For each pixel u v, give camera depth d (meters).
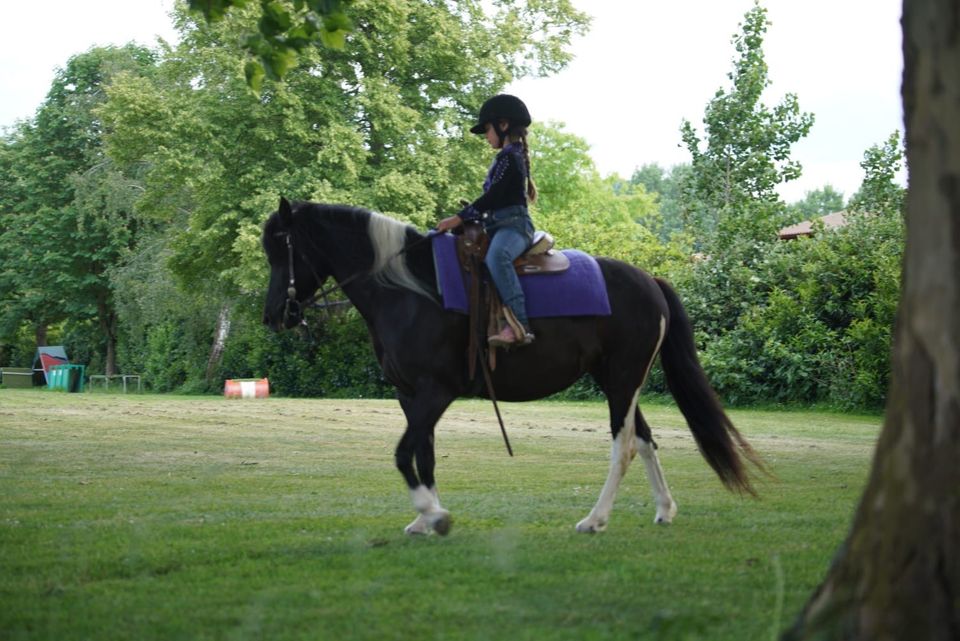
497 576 5.26
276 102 31.61
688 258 29.77
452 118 33.97
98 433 16.33
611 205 65.06
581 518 7.37
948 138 3.03
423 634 4.13
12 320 51.78
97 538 6.50
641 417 7.20
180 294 38.25
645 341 7.08
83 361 53.44
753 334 24.16
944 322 3.04
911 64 3.16
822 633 3.23
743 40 32.50
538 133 58.72
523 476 10.28
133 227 47.84
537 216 46.72
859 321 22.83
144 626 4.34
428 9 33.78
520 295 6.70
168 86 35.56
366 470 10.85
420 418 6.69
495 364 6.84
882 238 23.77
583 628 4.19
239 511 7.73
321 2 6.67
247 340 37.00
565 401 27.38
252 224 31.42
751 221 27.81
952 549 3.01
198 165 31.75
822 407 22.31
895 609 3.08
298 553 5.96
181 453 12.90
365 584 5.07
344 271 7.05
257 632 4.17
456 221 6.83
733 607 4.56
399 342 6.78
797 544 6.23
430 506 6.53
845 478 10.21
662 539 6.40
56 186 49.75
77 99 48.25
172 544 6.24
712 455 7.13
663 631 4.07
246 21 31.81
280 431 16.89
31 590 5.07
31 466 11.25
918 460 3.10
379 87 32.44
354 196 31.28
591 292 6.96
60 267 47.91
